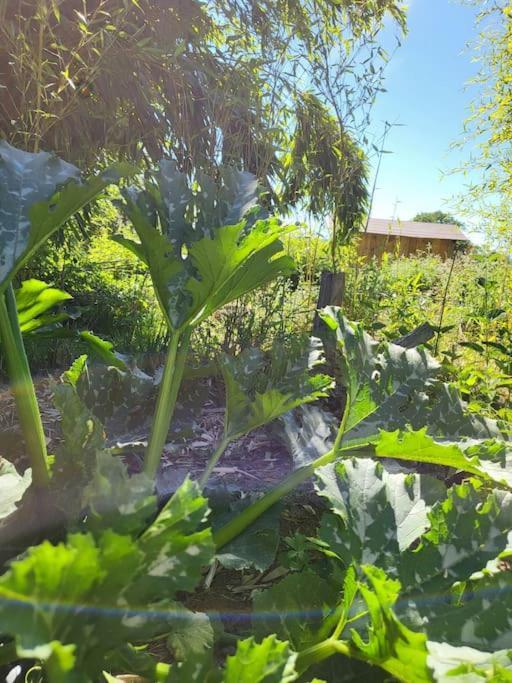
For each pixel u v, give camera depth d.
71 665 0.47
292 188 3.69
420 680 0.62
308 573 0.93
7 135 2.75
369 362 1.20
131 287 4.93
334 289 3.09
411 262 5.89
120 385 1.30
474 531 0.84
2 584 0.46
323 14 3.13
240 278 1.10
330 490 0.94
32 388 0.94
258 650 0.60
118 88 3.12
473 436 1.18
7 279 0.91
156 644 1.09
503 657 0.61
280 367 1.28
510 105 3.32
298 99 3.38
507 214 3.50
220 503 1.20
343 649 0.72
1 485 0.92
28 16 2.61
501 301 3.54
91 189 0.90
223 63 3.21
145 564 0.58
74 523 0.81
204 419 2.49
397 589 0.59
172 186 1.14
